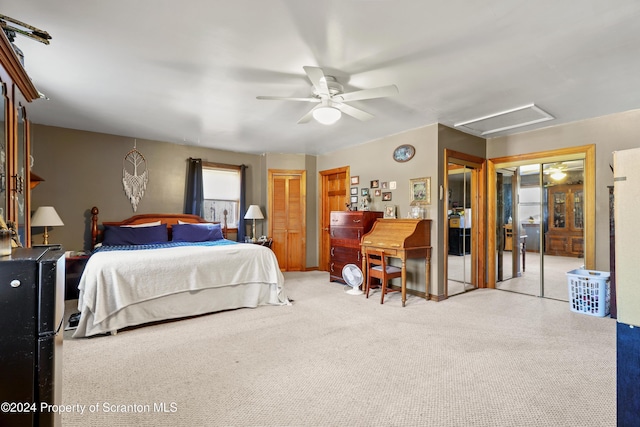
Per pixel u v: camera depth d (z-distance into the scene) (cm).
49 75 281
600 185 384
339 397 193
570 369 228
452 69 266
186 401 188
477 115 388
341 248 513
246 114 388
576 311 366
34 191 435
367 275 435
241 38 222
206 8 189
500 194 516
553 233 649
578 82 291
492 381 211
